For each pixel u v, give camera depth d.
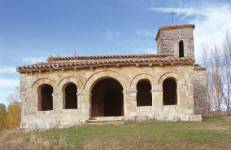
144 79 32.00
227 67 50.53
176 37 40.31
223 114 46.00
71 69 32.31
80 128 28.05
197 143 20.50
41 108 33.19
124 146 20.64
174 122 29.02
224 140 20.80
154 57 36.38
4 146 22.45
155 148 20.02
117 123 29.66
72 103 36.72
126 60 31.84
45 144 21.89
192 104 31.22
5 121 63.38
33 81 32.91
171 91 36.56
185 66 31.62
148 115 31.22
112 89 37.50
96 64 31.83
